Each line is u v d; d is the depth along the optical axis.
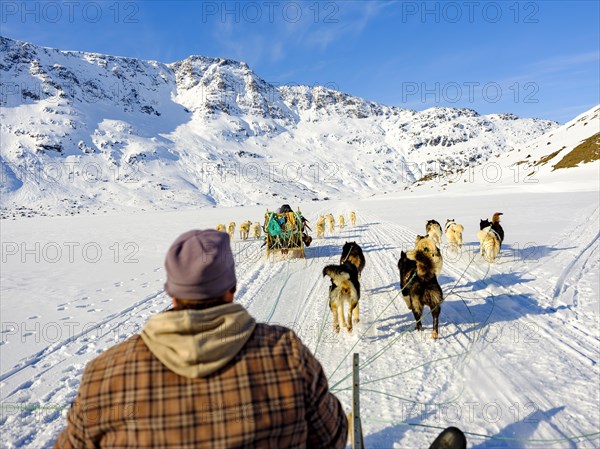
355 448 2.63
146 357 1.35
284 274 10.33
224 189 157.75
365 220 25.14
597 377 4.44
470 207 30.20
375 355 5.27
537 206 26.05
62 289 9.88
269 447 1.34
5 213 113.06
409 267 6.12
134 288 9.85
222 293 1.48
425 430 3.65
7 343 6.19
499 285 8.15
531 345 5.34
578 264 9.53
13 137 173.00
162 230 26.30
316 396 1.45
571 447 3.33
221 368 1.35
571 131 73.19
